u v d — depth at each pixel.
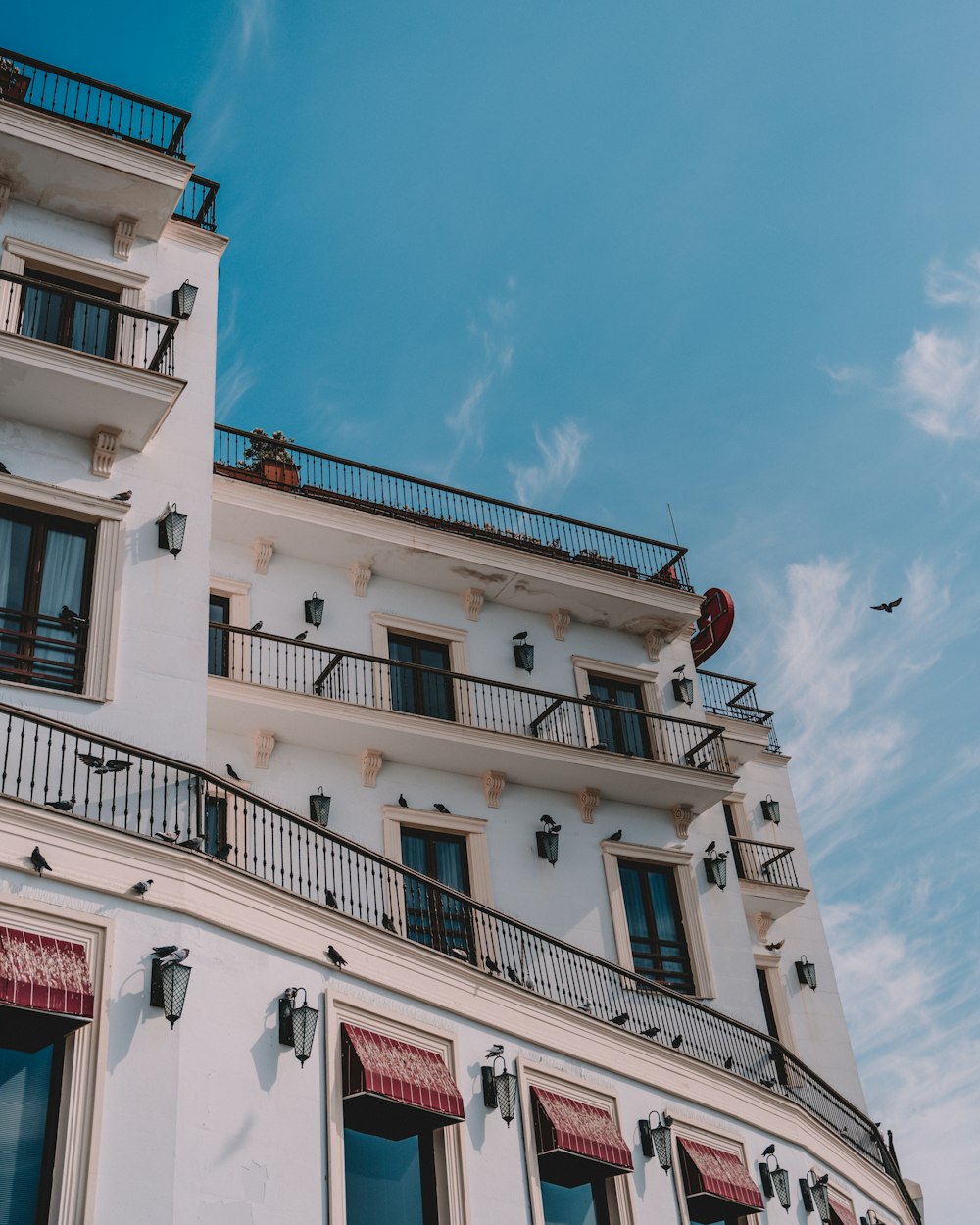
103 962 13.23
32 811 13.47
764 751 32.91
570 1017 18.59
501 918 18.75
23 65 21.09
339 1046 15.14
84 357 17.95
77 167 20.03
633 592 27.23
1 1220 11.87
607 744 26.05
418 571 25.59
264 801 15.87
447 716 24.72
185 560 18.11
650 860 24.83
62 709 16.00
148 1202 12.41
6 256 19.58
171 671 17.03
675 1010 22.72
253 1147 13.58
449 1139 15.95
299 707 21.94
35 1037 12.81
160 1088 13.01
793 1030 28.59
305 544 24.53
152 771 16.03
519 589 26.41
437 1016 16.62
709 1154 19.34
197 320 20.73
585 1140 17.19
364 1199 14.88
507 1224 16.00
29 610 16.98
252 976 14.52
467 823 23.20
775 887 29.52
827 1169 22.47
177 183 20.59
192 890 14.28
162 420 18.81
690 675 28.17
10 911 12.94
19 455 17.94
